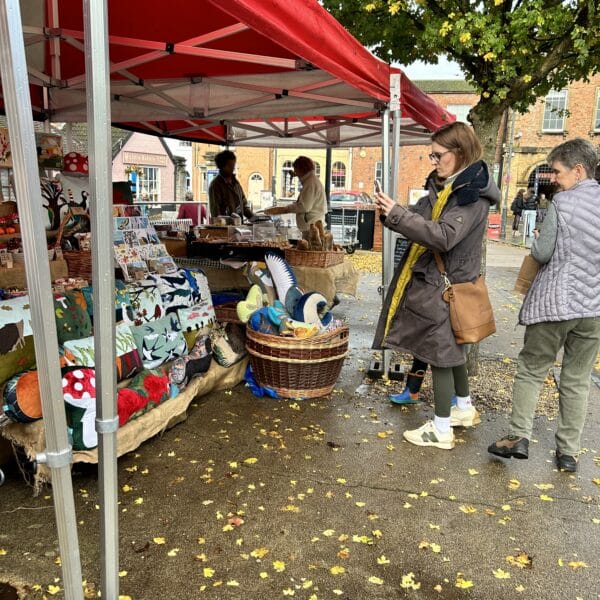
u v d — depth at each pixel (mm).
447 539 2477
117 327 3174
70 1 3877
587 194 2859
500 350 5723
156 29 4031
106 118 1514
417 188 33688
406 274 3289
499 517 2658
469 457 3260
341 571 2242
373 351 5398
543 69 4227
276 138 9273
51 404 1498
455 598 2121
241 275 5457
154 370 3322
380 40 4988
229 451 3217
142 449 3201
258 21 2174
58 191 3504
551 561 2350
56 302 2900
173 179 24078
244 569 2234
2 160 3166
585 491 2922
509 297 9047
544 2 3982
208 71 4625
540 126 30312
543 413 3959
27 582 2104
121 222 3914
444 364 3146
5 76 1311
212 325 4148
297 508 2666
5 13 1274
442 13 4281
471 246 3066
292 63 3561
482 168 2963
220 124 7012
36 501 2613
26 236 1390
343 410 3891
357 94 4398
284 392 3998
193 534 2439
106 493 1736
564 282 2879
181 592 2094
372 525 2559
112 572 1818
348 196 19516
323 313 4172
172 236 5637
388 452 3283
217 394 4074
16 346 2582
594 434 3660
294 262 4848
